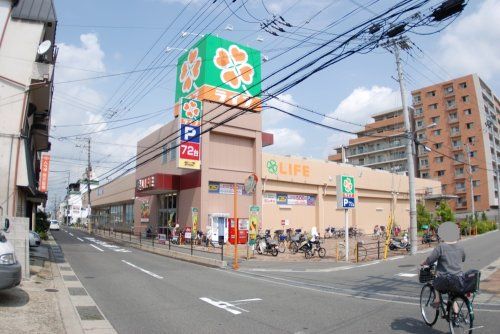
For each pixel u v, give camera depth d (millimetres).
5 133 15711
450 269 6844
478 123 68062
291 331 7117
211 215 29656
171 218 34094
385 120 82875
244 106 31812
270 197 33656
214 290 11484
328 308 9039
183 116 28703
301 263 19812
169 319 8008
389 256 22938
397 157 79875
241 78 32094
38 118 21797
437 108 73062
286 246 28594
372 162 84438
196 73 31531
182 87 33562
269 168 33281
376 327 7371
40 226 35938
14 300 8922
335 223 39250
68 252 23078
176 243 29500
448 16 9258
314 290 11617
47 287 11164
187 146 28641
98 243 32344
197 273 15461
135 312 8625
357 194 42688
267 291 11367
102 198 63406
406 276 14805
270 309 8930
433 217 39844
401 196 49250
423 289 7652
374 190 44969
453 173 69812
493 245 28438
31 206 32406
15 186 15609
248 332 7070
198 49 31656
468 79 70000
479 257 21078
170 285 12328
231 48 31969
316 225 37344
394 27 10031
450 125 71062
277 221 33875
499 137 76688
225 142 31266
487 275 14500
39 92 18031
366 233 43250
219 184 30562
